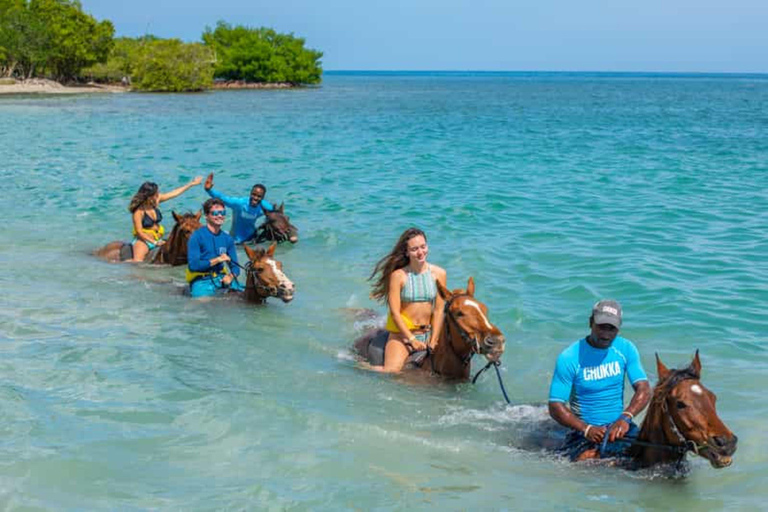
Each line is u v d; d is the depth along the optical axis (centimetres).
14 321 940
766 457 618
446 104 7725
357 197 1894
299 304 1061
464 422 702
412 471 599
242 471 586
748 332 902
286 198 1886
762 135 3794
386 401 746
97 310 1003
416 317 848
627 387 776
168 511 525
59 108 5659
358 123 4612
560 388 646
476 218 1602
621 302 1017
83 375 771
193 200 1858
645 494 567
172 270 1230
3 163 2536
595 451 628
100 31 9356
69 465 585
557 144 3288
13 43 8744
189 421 672
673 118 5397
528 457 633
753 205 1719
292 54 12706
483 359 866
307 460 609
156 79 9462
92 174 2312
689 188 1992
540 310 991
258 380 784
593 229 1475
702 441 546
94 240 1448
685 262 1215
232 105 6556
